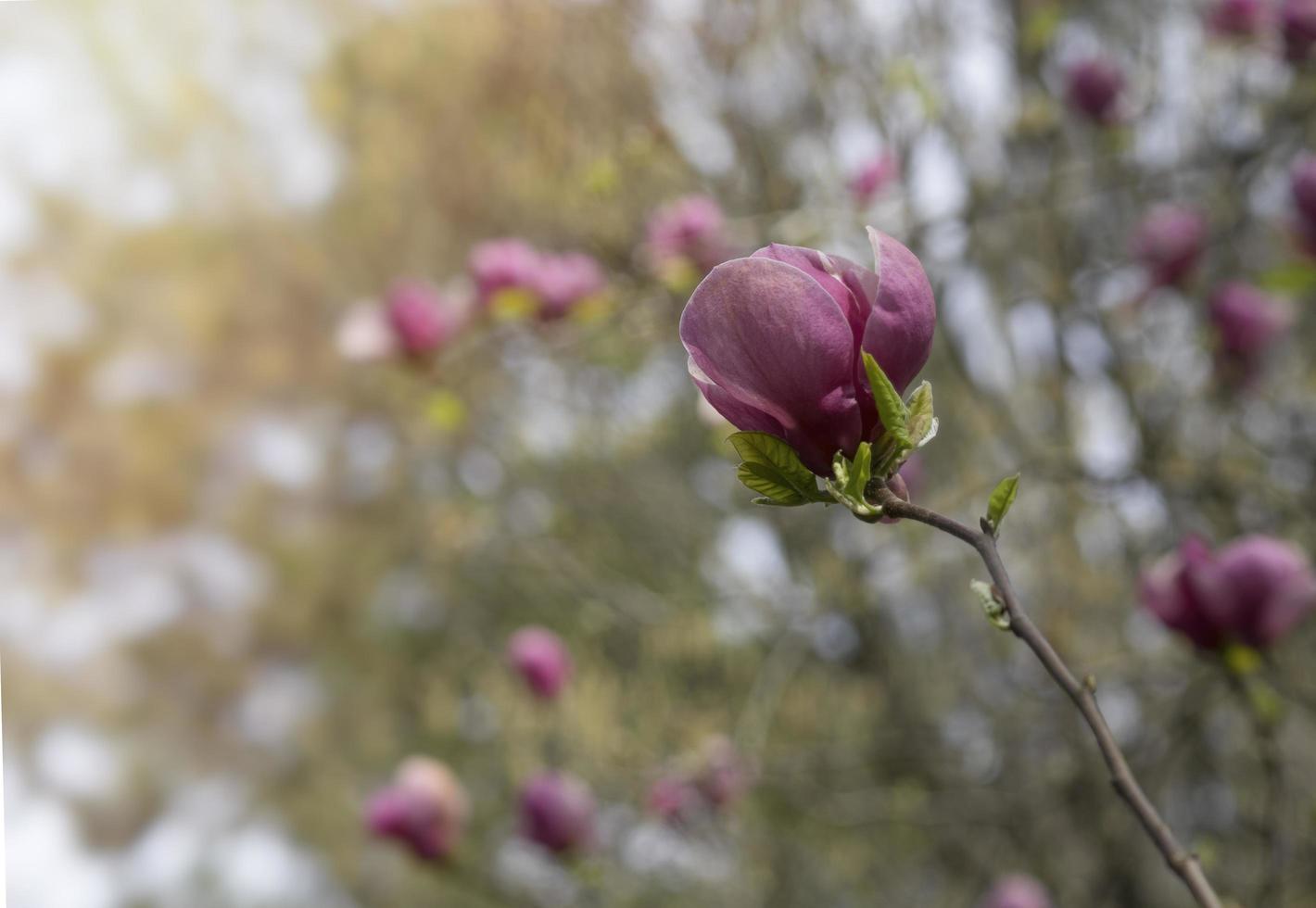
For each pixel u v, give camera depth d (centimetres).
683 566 388
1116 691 259
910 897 339
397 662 536
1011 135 285
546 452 421
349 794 540
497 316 213
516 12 322
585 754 285
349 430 560
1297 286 161
